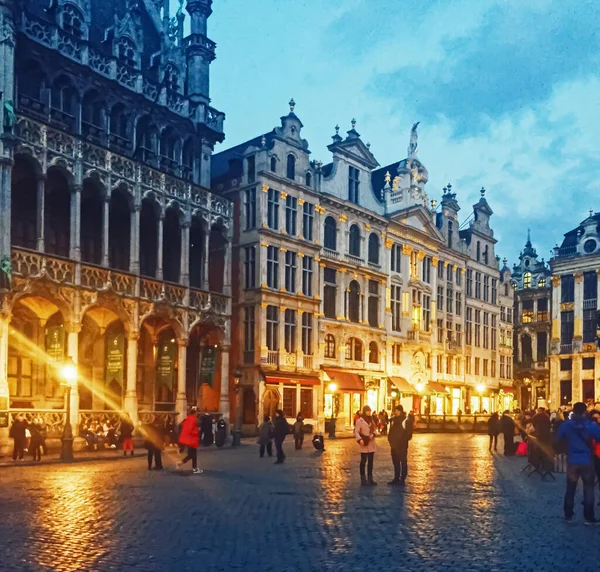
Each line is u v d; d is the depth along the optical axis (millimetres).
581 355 78438
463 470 22625
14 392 33156
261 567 9211
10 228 29484
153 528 11891
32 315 34031
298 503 14812
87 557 9734
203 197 39938
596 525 12430
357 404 53531
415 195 61250
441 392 61906
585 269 79062
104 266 33469
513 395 76125
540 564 9484
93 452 30438
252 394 45531
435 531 11711
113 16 39906
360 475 19797
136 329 34844
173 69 41281
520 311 89375
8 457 27609
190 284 42562
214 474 21047
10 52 30016
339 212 53219
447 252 66375
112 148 36219
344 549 10281
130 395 34375
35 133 30656
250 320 46188
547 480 20344
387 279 57594
